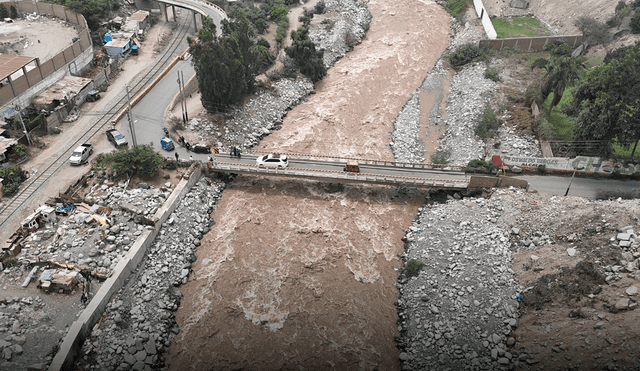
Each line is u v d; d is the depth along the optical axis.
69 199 62.97
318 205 71.69
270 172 73.38
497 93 98.25
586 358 44.25
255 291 56.91
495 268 57.38
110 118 83.31
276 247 63.56
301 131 89.81
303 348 50.59
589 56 112.69
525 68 109.75
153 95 90.75
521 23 135.88
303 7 138.62
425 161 83.00
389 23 135.88
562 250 56.53
